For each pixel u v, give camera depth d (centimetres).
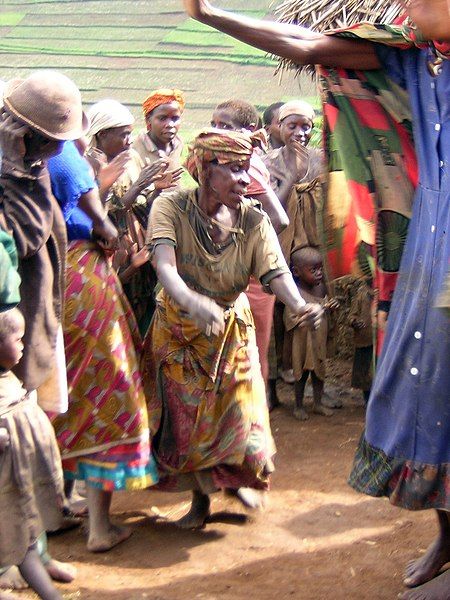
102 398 455
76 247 457
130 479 455
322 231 433
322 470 568
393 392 397
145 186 527
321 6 670
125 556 459
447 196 379
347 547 468
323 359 651
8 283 379
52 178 432
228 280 454
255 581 435
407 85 399
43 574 395
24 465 387
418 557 455
